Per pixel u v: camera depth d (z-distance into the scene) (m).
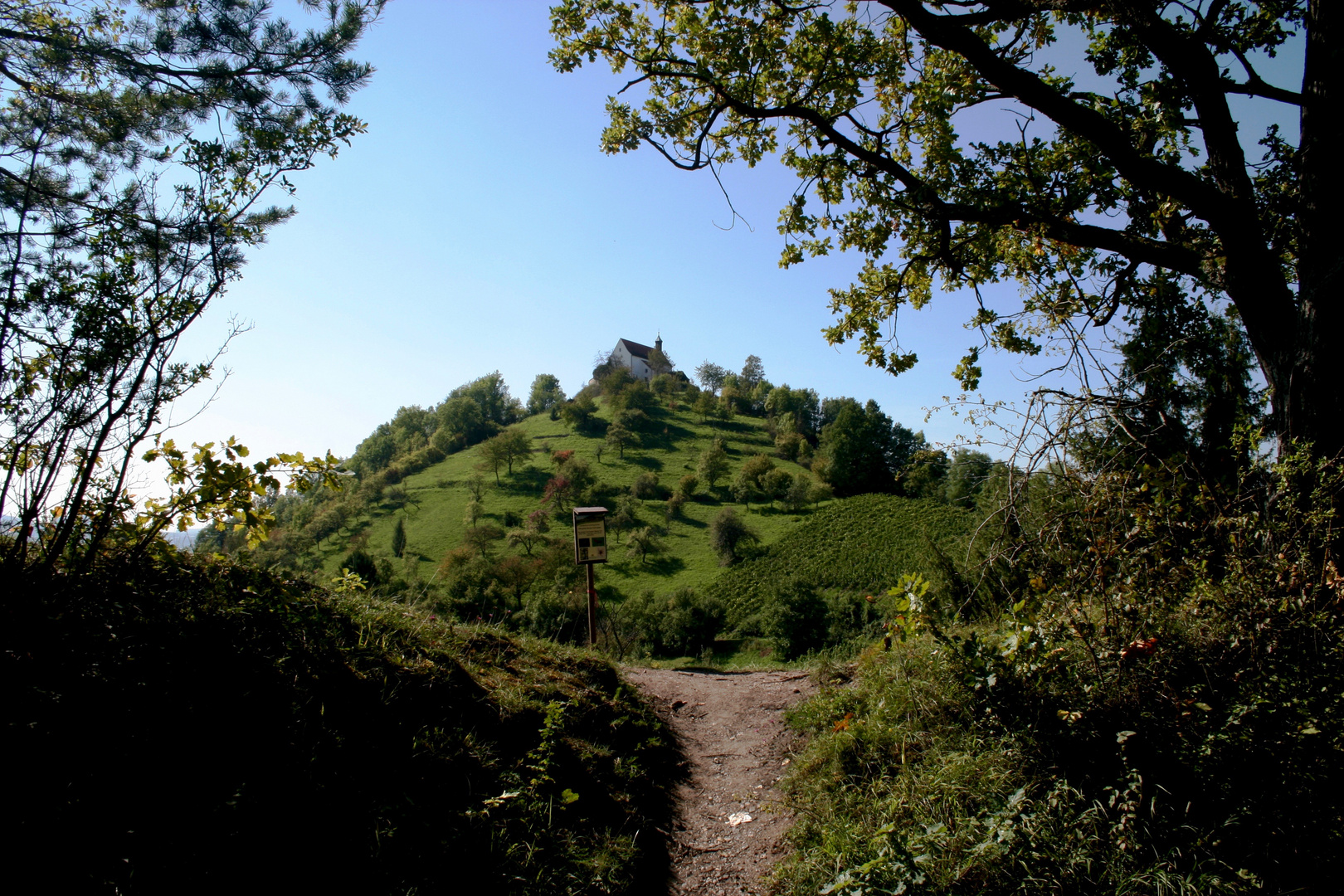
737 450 103.31
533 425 123.12
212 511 3.73
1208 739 3.21
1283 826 2.88
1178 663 3.71
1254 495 3.91
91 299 3.23
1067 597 3.96
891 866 3.09
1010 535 4.24
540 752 4.50
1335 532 3.40
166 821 2.67
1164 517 3.74
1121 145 5.26
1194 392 4.73
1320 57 4.65
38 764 2.54
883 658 6.80
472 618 7.45
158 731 2.96
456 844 3.33
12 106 4.79
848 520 62.00
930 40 5.60
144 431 3.36
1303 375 4.38
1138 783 3.05
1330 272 4.33
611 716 5.95
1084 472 4.03
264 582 4.28
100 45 4.95
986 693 4.02
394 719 4.07
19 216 3.58
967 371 7.89
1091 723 3.61
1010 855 3.09
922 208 6.50
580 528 10.84
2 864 2.22
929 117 7.45
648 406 122.81
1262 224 6.13
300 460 3.88
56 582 3.21
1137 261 6.00
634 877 3.82
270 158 3.93
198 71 5.35
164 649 3.36
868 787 4.44
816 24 6.66
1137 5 5.11
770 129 7.73
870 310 8.40
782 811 4.79
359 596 5.63
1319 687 3.18
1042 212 6.46
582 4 7.12
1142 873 2.82
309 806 3.10
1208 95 5.22
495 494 84.19
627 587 51.50
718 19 7.07
